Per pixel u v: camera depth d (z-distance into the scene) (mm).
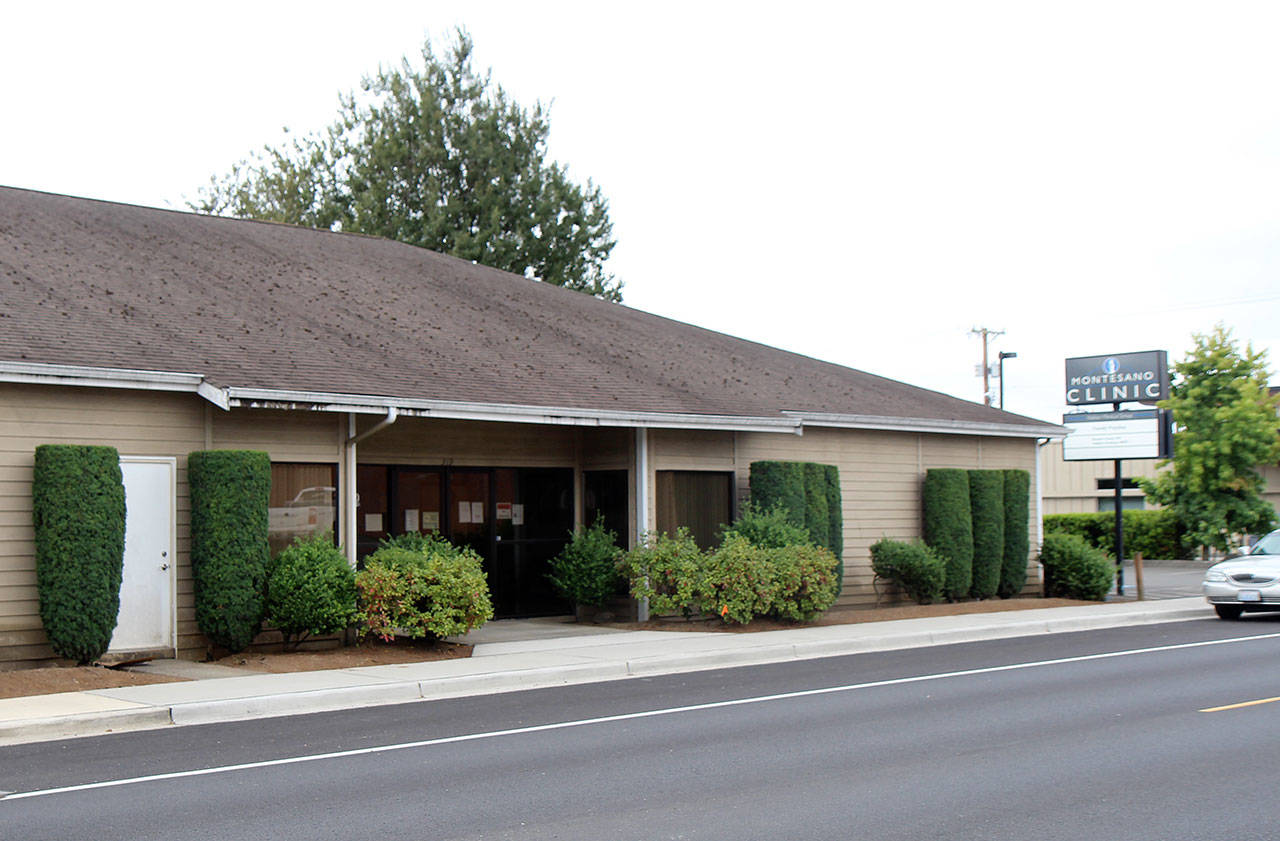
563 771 8930
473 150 41406
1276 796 7895
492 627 19031
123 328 15578
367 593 15375
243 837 7145
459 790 8328
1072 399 28656
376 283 22734
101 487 13727
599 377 20234
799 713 11523
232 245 22344
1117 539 26641
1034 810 7562
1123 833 6996
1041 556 25641
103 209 22281
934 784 8336
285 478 15938
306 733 10695
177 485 15070
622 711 11766
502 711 11859
